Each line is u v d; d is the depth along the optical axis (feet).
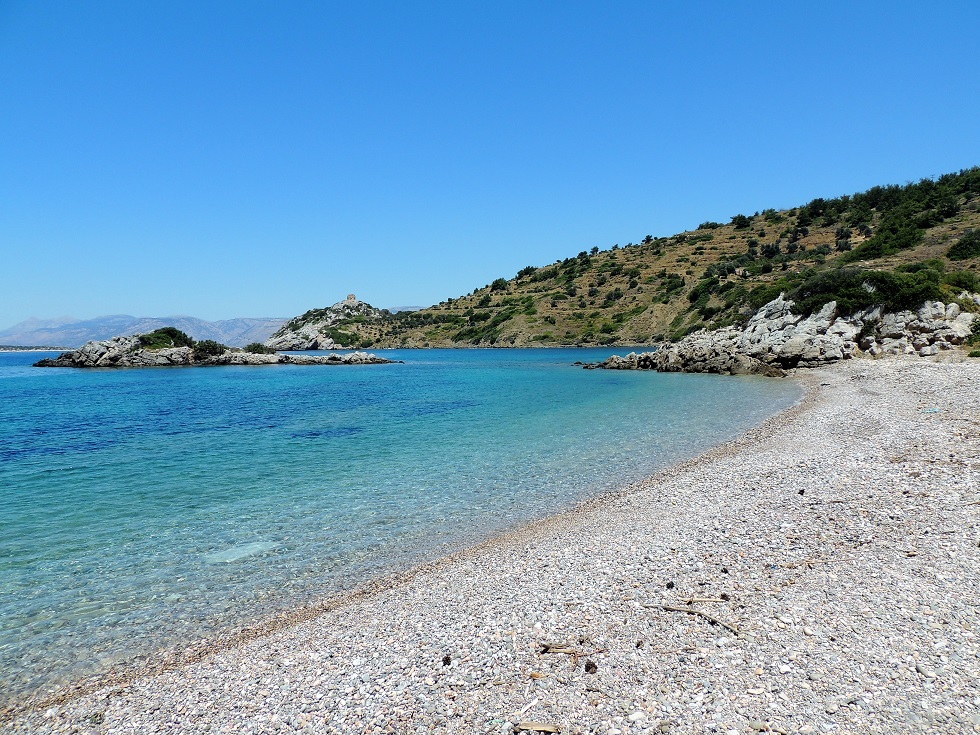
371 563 40.01
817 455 58.39
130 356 319.27
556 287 613.11
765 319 204.03
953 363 133.90
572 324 499.10
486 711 21.54
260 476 64.75
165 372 278.67
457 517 49.52
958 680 20.92
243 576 38.17
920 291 164.76
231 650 28.66
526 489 57.62
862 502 41.50
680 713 20.44
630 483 57.88
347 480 62.49
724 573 32.01
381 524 48.03
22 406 138.10
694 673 22.75
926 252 265.54
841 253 398.42
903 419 73.46
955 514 37.04
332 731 21.17
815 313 182.80
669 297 467.11
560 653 25.09
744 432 81.92
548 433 89.04
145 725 22.81
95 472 67.56
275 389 182.39
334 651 27.48
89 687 26.22
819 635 24.67
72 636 30.89
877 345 164.25
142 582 37.42
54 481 63.36
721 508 44.32
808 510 41.19
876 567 30.71
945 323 156.76
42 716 23.99
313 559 40.91
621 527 42.78
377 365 331.36
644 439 81.25
